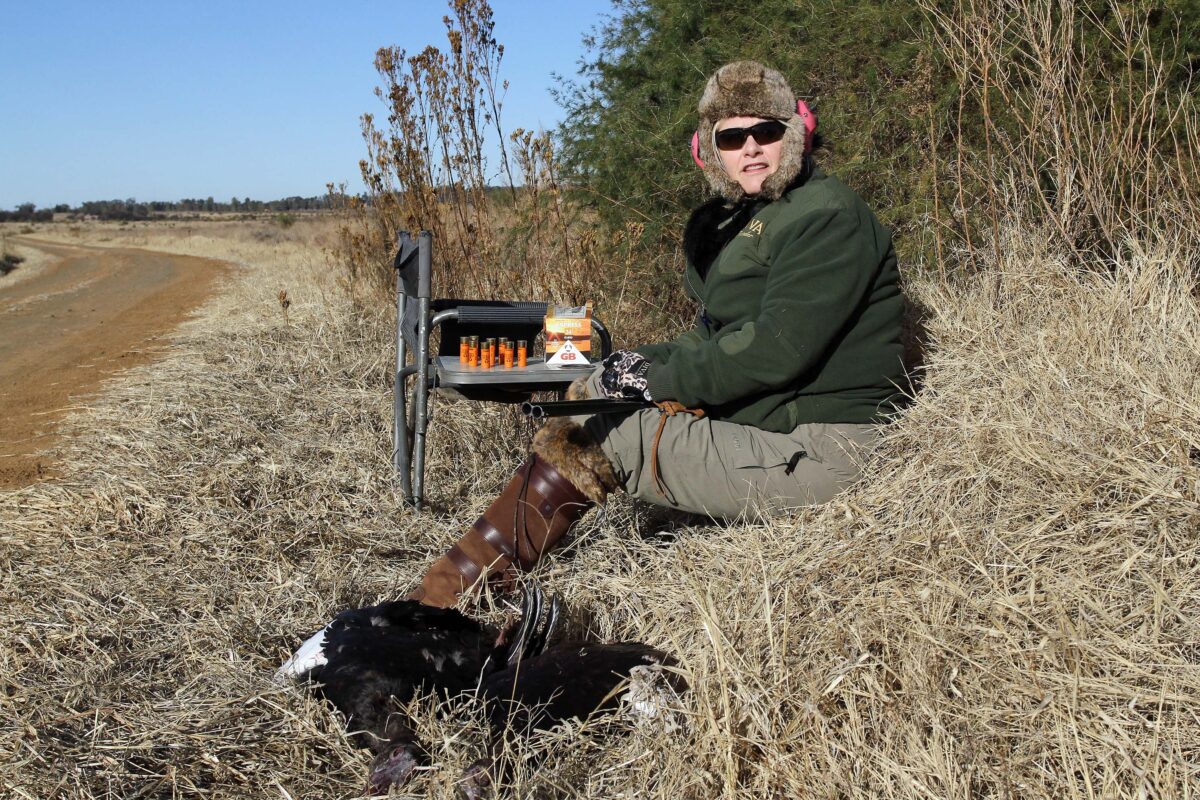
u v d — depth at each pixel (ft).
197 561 10.78
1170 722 6.05
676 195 16.80
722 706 6.59
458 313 11.09
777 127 9.36
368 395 16.56
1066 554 7.37
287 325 24.61
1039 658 6.51
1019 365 9.84
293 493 12.52
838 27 15.33
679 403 9.25
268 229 150.20
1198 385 8.79
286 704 7.80
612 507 11.30
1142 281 10.42
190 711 7.80
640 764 6.89
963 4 13.47
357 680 7.53
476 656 8.21
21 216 346.54
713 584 8.39
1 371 26.17
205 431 15.31
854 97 15.12
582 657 7.81
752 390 8.96
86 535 11.62
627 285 16.26
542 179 17.15
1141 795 5.60
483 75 16.57
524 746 7.01
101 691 8.10
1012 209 12.55
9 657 8.66
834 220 8.96
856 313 9.20
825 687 6.70
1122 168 12.27
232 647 8.84
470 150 16.74
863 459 9.32
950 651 6.69
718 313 9.73
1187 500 7.38
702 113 9.76
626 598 9.14
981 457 8.61
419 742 7.13
